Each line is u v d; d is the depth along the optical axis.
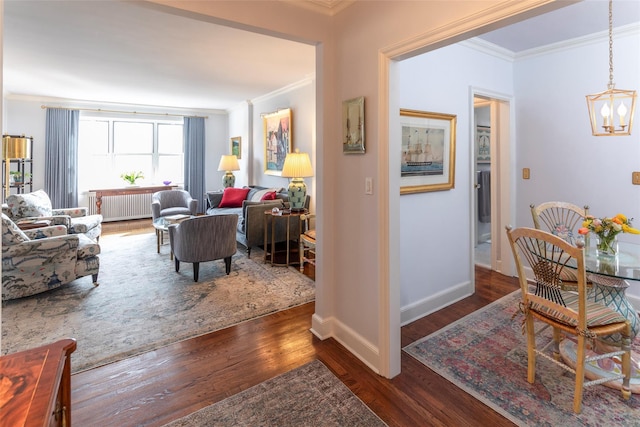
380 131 1.98
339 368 2.13
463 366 2.14
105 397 1.87
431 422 1.68
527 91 3.52
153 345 2.38
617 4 2.40
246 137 6.93
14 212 4.32
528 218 3.61
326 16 2.30
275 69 4.45
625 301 2.13
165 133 7.56
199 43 3.45
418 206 2.80
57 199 6.37
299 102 5.32
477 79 3.22
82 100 6.49
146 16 2.82
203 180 7.77
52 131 6.28
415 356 2.26
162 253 4.73
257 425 1.67
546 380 1.99
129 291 3.35
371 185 2.08
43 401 0.72
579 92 3.14
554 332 2.14
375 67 2.00
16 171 5.66
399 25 1.83
